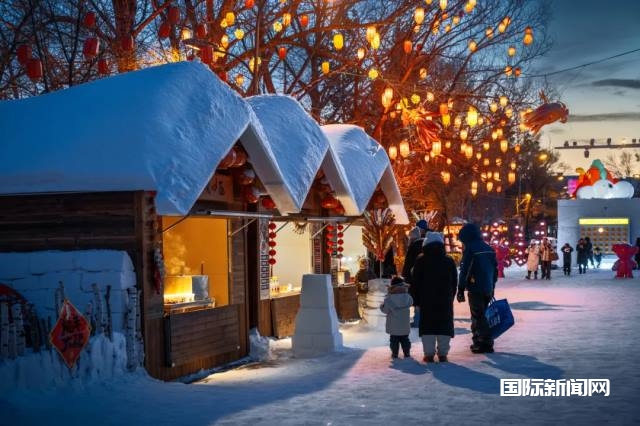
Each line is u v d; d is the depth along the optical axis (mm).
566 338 13016
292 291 17062
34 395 8164
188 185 9586
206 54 16812
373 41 17391
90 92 10789
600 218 49531
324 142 13797
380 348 13406
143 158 9602
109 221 10008
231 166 11562
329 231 18844
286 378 10180
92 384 8852
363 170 16484
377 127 27297
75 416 7570
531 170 69875
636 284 29859
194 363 11359
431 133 22297
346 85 29875
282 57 19406
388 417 7238
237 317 12812
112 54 19594
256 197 12734
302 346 13336
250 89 22594
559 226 50281
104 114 10234
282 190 11961
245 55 22969
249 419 7348
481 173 34875
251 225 14516
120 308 9734
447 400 7953
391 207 19031
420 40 29562
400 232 25203
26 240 10352
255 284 14406
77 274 9914
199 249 12984
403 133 30172
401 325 11516
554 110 22078
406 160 31062
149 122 9898
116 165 9656
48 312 10008
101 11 20516
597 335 13383
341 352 13086
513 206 70000
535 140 54969
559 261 50062
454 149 33625
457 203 47000
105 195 10023
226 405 8094
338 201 16406
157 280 10141
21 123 10750
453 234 39781
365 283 19312
